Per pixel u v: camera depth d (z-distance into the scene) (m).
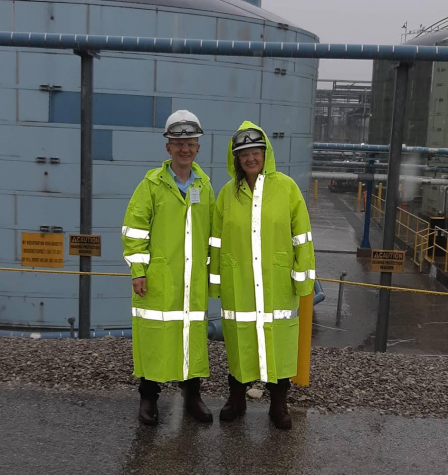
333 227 26.08
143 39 6.21
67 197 9.38
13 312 9.76
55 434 3.59
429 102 22.09
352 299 14.22
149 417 3.71
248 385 4.33
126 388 4.27
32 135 9.19
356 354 5.32
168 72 9.33
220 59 9.61
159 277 3.56
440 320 12.51
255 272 3.54
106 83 9.12
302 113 11.00
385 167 20.56
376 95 28.75
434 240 17.33
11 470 3.18
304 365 4.31
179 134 3.46
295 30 10.42
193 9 9.30
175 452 3.41
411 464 3.37
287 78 10.44
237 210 3.55
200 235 3.62
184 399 4.00
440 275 16.22
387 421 3.88
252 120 10.06
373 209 28.09
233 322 3.63
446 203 20.41
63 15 8.84
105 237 9.56
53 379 4.38
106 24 8.92
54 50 8.97
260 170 3.55
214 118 9.72
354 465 3.33
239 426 3.74
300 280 3.59
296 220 3.59
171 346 3.62
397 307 13.46
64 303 9.74
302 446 3.52
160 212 3.55
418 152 17.25
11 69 9.02
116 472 3.19
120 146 9.34
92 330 9.77
